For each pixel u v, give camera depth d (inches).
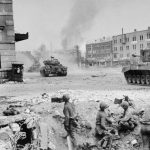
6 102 586.6
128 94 650.2
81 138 434.3
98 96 617.9
